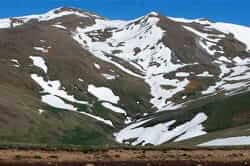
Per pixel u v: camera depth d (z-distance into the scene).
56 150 27.73
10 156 24.77
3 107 97.88
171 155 26.33
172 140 101.06
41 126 101.25
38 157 24.59
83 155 26.08
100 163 23.45
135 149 29.25
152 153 27.30
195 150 29.25
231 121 101.50
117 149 28.98
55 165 22.67
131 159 24.86
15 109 101.06
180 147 30.14
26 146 28.36
